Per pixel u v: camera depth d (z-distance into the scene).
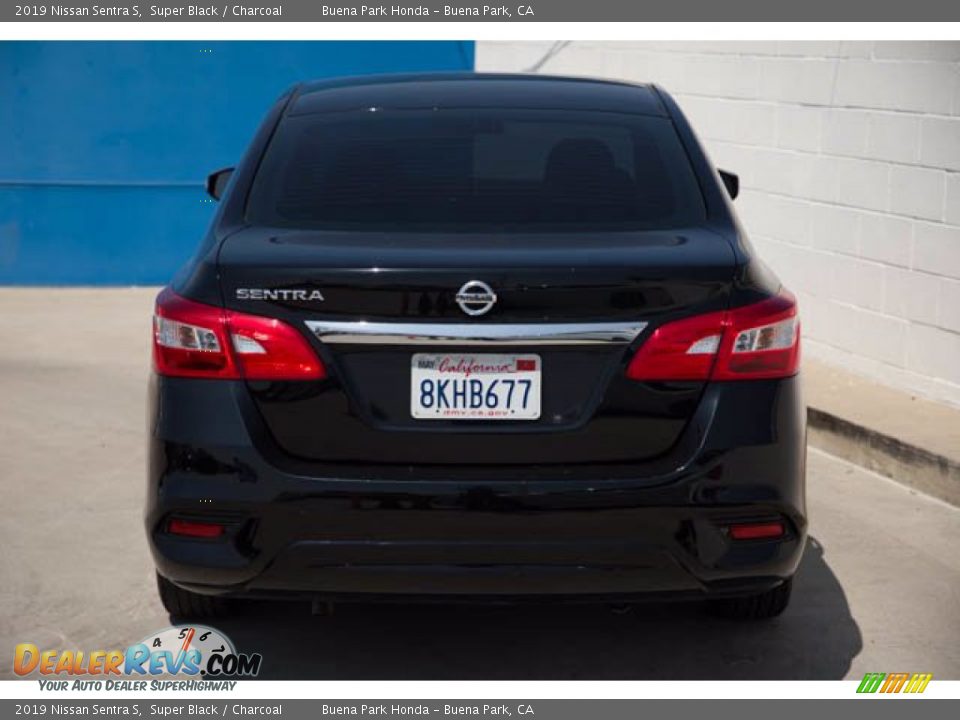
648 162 4.12
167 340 3.58
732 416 3.51
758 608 4.36
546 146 4.16
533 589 3.49
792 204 7.65
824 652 4.21
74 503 5.59
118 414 6.95
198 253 3.81
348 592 3.54
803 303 7.66
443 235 3.76
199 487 3.50
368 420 3.47
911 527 5.41
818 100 7.36
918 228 6.69
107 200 10.27
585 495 3.43
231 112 10.30
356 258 3.49
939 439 5.97
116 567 4.88
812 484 5.97
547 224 3.85
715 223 3.89
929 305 6.66
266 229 3.82
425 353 3.46
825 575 4.86
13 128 10.09
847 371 7.32
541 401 3.47
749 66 7.90
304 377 3.47
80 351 8.30
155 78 10.16
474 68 10.55
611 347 3.47
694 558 3.50
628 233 3.80
